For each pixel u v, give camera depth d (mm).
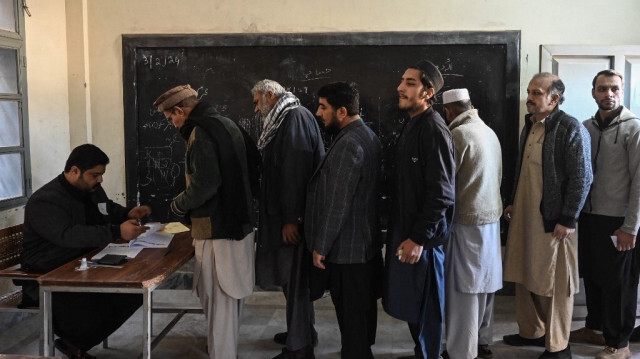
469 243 2662
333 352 3125
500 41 3881
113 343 3215
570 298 2869
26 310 2654
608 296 2938
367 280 2564
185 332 3395
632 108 3834
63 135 3969
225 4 3990
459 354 2734
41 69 3717
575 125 2756
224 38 3971
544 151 2809
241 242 2672
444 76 3936
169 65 4039
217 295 2676
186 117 2719
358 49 3951
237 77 4016
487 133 2727
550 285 2816
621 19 3867
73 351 2820
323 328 3479
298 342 2812
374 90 3965
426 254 2480
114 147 4121
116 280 2305
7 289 3410
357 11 3943
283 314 3715
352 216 2516
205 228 2594
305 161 2719
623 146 2891
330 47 3959
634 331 3201
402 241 2488
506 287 4027
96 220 2930
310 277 2717
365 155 2480
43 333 2361
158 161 4105
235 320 2727
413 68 2477
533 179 2865
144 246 2848
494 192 2711
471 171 2633
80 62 4012
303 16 3963
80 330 2727
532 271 2863
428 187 2377
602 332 3164
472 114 2777
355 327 2572
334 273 2604
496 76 3918
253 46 3982
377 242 2588
